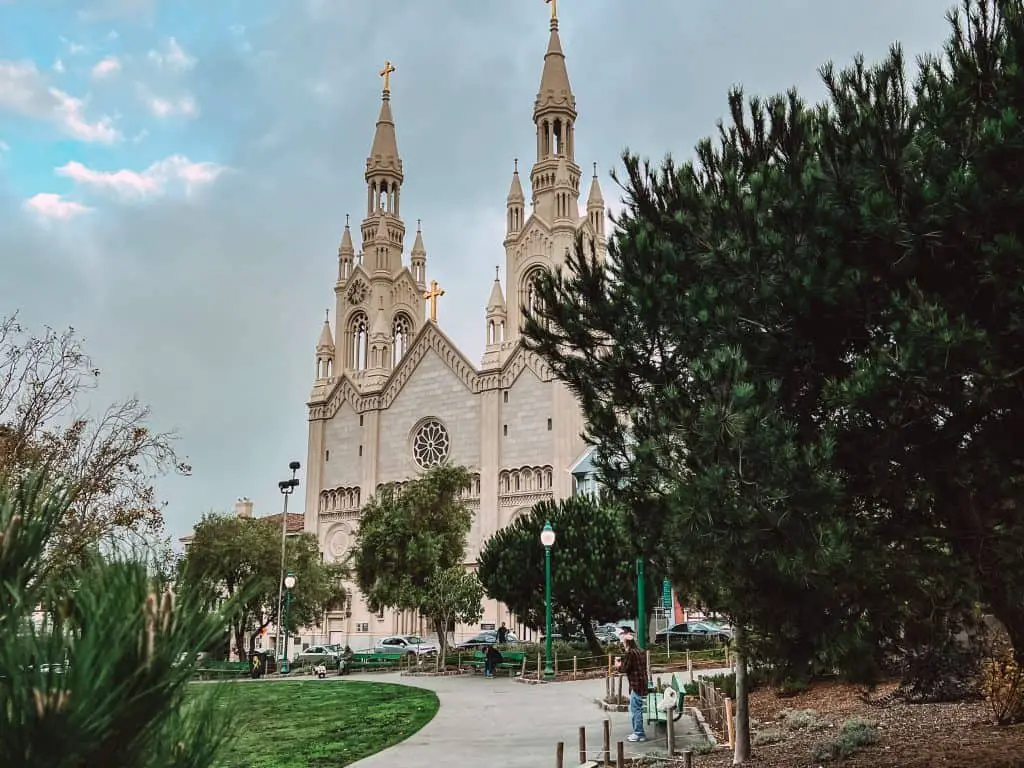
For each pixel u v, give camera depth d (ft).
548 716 73.77
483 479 242.58
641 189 44.78
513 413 244.63
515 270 264.31
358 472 272.31
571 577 125.08
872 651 33.50
